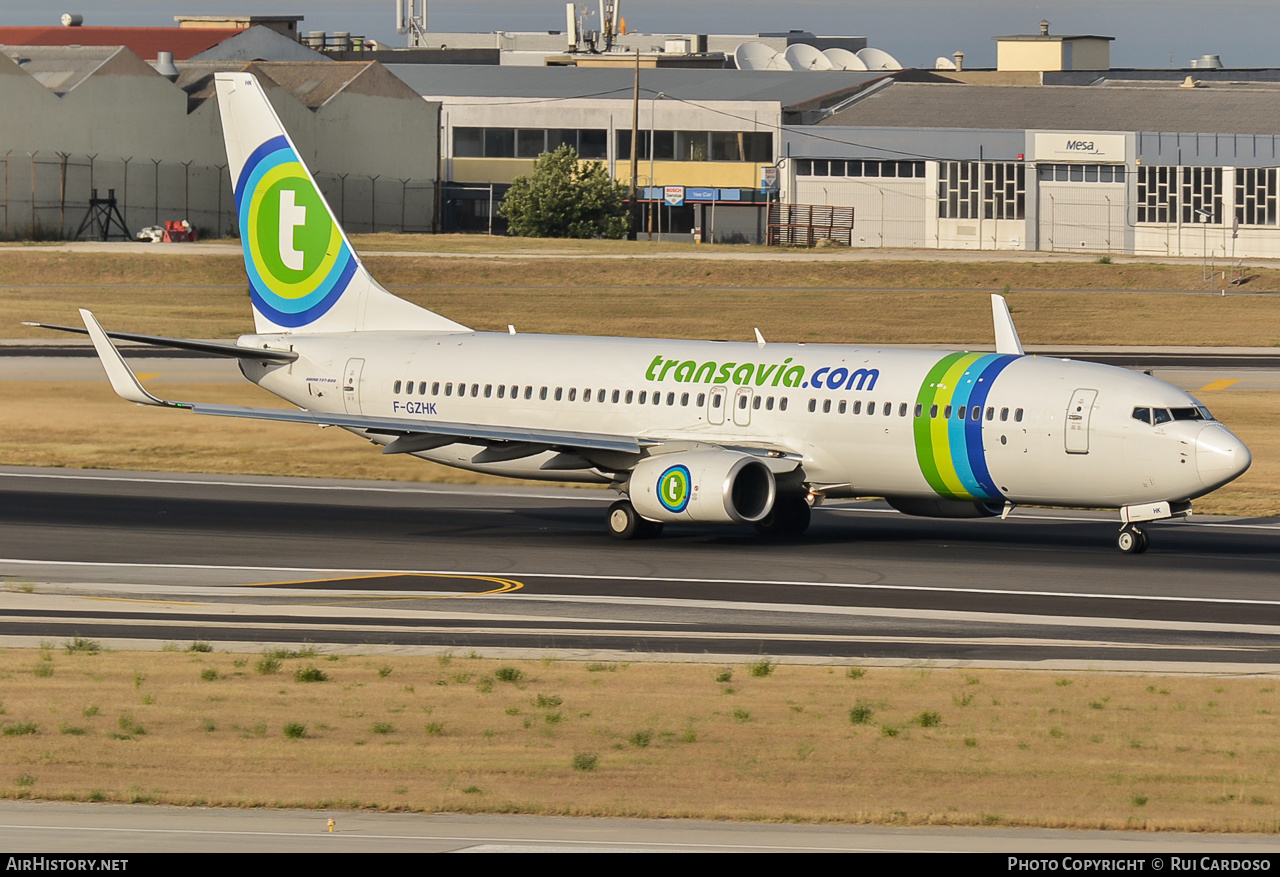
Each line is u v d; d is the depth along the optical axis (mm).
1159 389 153125
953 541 169625
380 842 60469
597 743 83188
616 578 145250
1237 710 91938
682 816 68625
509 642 114812
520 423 177750
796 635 118875
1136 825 67750
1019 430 154500
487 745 82500
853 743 83438
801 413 164500
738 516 158375
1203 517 189500
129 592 135500
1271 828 67500
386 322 192875
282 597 134125
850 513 192500
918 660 109250
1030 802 72125
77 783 73812
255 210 196875
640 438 170500
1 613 123938
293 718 88438
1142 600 134625
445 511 190250
